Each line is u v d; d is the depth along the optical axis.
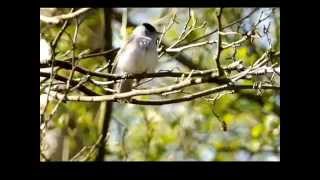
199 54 14.61
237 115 15.39
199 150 15.25
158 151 14.88
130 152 14.54
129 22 14.69
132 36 10.66
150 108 15.21
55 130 13.49
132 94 7.92
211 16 13.69
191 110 15.41
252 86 7.79
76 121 14.03
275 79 8.29
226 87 7.75
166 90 7.72
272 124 14.63
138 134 14.84
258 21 8.10
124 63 10.43
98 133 13.20
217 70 7.53
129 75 8.50
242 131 15.46
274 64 7.62
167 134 15.05
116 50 10.66
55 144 13.38
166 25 11.98
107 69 10.99
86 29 14.62
